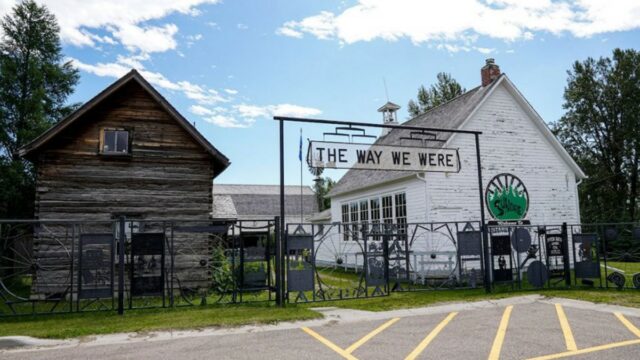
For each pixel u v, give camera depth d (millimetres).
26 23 25109
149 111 13266
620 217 32094
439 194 15594
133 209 12703
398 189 17344
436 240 15172
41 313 8961
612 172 35562
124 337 7246
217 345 6672
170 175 13188
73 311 9594
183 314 9016
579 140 38156
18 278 15844
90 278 9117
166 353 6262
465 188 16016
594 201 36812
